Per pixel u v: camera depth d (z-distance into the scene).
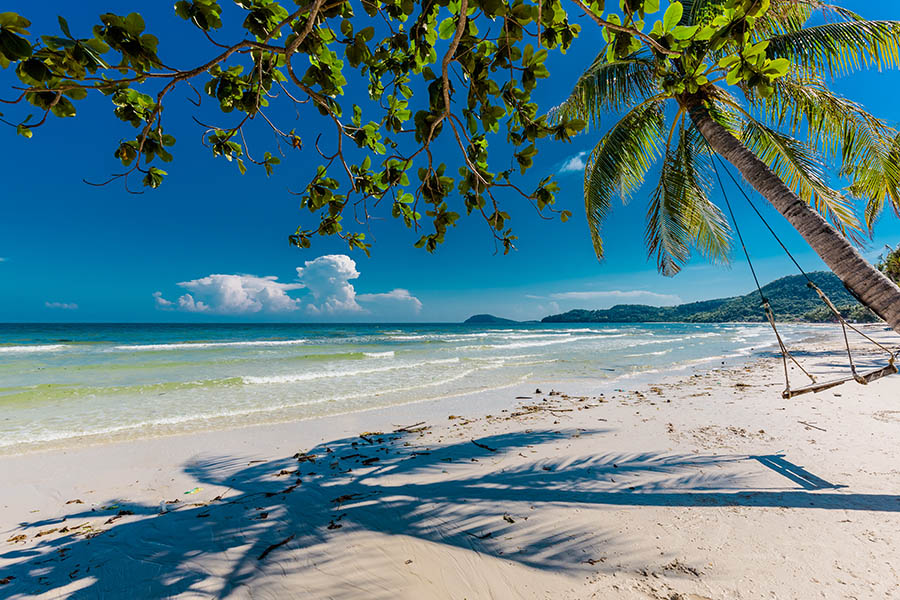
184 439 6.19
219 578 2.65
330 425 7.05
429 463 4.88
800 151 5.89
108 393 9.98
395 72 2.01
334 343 30.31
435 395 9.83
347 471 4.71
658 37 1.63
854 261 3.56
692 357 18.66
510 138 1.79
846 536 2.79
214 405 8.73
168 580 2.64
